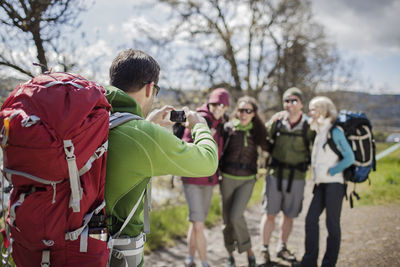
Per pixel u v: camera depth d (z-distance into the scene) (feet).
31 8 9.31
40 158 3.40
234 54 46.37
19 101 3.68
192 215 11.50
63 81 3.80
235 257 13.41
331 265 10.45
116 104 4.58
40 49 10.36
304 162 12.50
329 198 10.84
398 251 11.28
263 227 12.63
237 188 12.19
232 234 12.28
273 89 50.34
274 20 48.60
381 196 21.53
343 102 56.49
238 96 43.80
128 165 4.20
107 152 4.21
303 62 51.75
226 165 12.25
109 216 4.35
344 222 16.28
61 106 3.53
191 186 11.70
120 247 4.49
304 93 51.57
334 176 10.90
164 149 4.20
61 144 3.43
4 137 3.42
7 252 4.24
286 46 50.60
